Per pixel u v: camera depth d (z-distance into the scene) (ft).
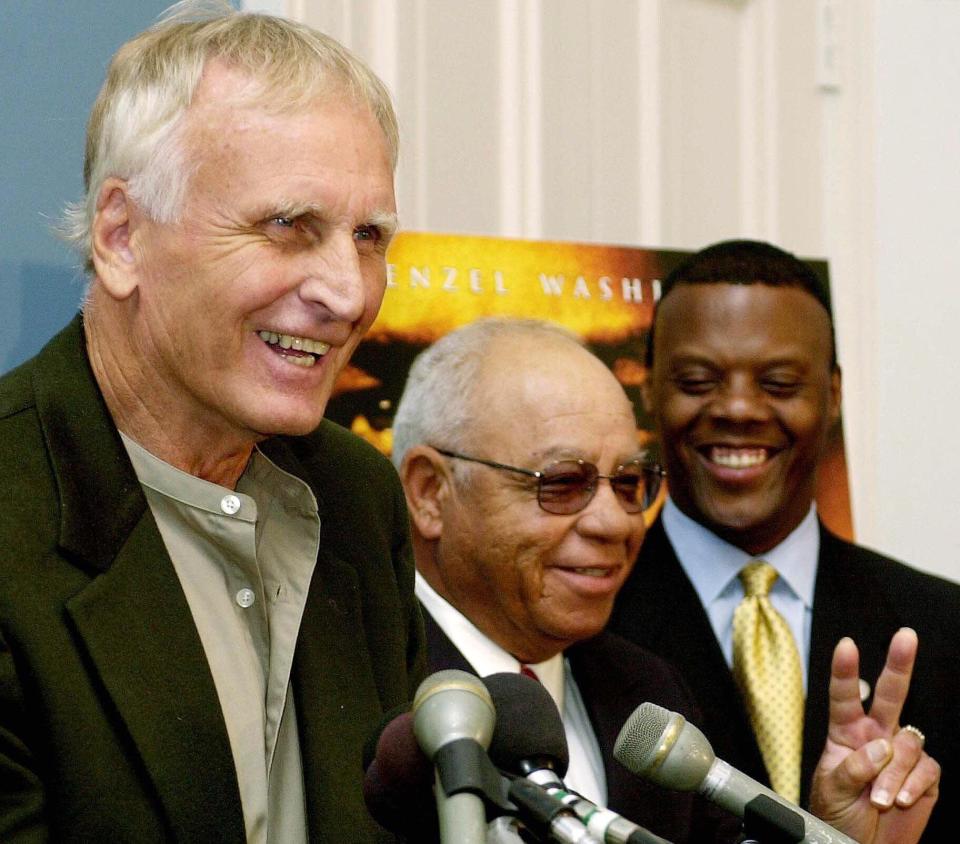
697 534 8.84
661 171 10.81
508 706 3.92
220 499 5.30
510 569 7.43
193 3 5.49
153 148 4.97
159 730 4.78
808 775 8.24
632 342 9.12
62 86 7.63
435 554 7.72
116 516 5.00
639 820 7.20
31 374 5.24
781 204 11.46
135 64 5.13
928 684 8.46
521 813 3.53
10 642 4.64
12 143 7.45
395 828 4.13
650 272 9.29
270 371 5.07
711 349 8.76
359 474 6.20
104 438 5.11
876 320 11.75
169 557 5.07
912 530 11.78
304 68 5.04
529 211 10.05
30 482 4.92
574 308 8.95
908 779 7.09
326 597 5.68
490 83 9.91
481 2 9.87
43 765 4.65
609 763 7.37
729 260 8.94
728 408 8.70
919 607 8.73
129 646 4.83
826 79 11.71
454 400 7.62
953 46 12.05
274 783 5.39
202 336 4.99
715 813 7.46
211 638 5.34
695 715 7.86
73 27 7.67
